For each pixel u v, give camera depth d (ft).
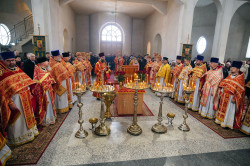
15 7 42.39
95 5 40.42
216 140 10.52
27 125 9.23
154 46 44.06
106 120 13.12
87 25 51.80
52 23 25.17
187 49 26.86
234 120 11.75
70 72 15.37
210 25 44.86
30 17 42.78
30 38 35.32
